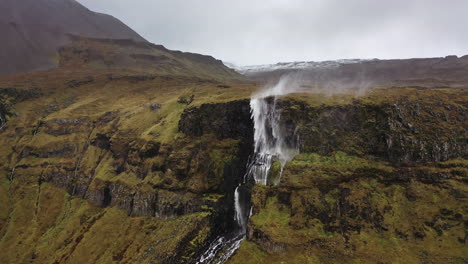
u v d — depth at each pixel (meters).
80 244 100.75
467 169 64.88
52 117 176.50
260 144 101.12
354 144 79.62
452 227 56.81
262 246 65.12
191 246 84.50
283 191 74.50
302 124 88.44
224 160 101.75
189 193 98.19
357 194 67.75
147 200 102.50
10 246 111.94
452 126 75.12
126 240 95.69
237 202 98.00
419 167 69.38
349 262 56.72
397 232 59.84
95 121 170.62
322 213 66.62
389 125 76.69
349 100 89.56
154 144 117.19
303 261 58.81
